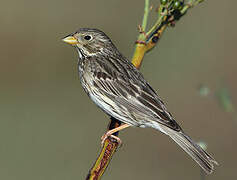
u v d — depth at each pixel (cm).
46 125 1538
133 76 874
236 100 1584
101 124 1541
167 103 1614
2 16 1931
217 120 1506
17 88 1692
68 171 1388
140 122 861
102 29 1862
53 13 1959
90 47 906
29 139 1483
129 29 1858
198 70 1702
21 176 1369
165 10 720
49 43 1858
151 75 1695
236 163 1413
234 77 1681
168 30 1767
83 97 1661
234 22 1825
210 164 777
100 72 888
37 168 1391
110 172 1420
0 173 1369
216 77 1678
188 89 1642
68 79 1738
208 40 1775
